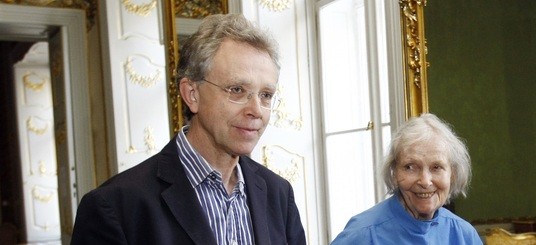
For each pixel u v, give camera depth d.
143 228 1.08
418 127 1.65
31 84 8.55
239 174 1.23
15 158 9.13
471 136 2.34
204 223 1.11
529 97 2.33
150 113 4.12
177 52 3.08
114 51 4.06
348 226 1.71
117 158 4.04
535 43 2.33
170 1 3.09
